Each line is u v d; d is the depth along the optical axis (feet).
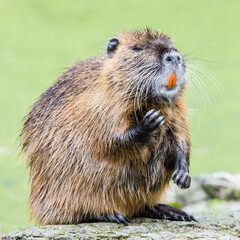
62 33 134.31
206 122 83.30
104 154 33.12
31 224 38.47
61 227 31.83
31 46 126.31
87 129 33.58
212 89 96.12
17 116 83.97
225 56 116.06
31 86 101.96
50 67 113.29
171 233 30.86
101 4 151.84
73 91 35.58
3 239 30.48
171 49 34.27
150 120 31.76
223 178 54.03
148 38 35.53
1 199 52.06
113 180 33.55
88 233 30.63
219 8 148.46
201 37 129.08
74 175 34.06
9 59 117.70
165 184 36.09
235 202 50.16
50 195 35.17
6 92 97.91
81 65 37.78
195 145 74.28
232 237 30.76
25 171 38.63
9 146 69.87
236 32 131.85
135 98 33.60
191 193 52.37
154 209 36.47
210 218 37.32
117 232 30.89
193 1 153.38
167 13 145.18
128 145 32.63
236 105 90.27
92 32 134.51
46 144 35.40
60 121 35.01
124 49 35.01
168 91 33.60
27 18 143.43
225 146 73.72
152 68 33.73
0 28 136.36
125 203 34.50
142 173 34.14
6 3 151.02
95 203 33.83
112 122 32.91
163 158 35.01
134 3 152.15
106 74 34.09
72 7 149.89
